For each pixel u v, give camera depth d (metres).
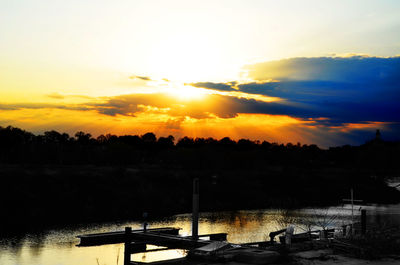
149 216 57.31
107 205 59.47
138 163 129.38
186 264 13.48
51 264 25.36
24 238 36.03
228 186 90.19
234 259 13.84
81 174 66.62
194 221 22.75
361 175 126.50
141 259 24.98
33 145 108.25
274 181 107.00
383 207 72.38
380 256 14.29
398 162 176.12
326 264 13.16
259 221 51.44
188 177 88.19
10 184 53.34
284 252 14.57
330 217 50.50
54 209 52.56
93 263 25.45
